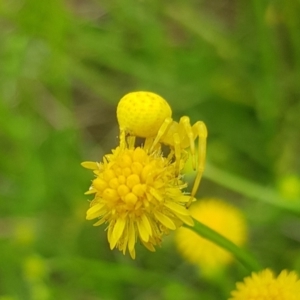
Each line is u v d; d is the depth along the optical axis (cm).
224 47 14
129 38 14
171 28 16
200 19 14
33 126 15
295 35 13
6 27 16
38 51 14
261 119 13
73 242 14
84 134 16
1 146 15
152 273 12
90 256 14
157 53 14
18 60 14
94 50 14
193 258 10
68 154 14
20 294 13
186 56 14
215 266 11
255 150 14
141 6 14
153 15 14
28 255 12
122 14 14
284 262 13
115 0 14
